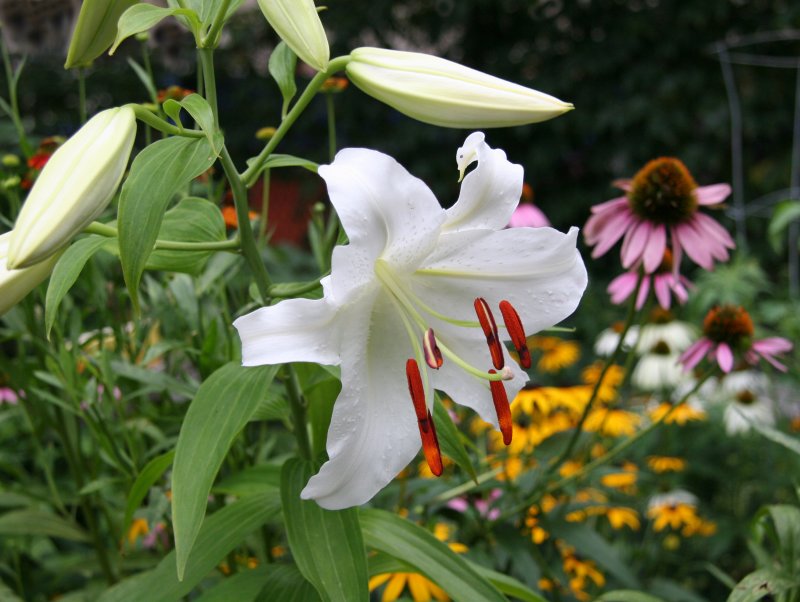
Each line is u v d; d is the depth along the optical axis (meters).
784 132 2.37
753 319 1.47
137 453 0.63
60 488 0.76
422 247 0.40
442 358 0.44
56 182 0.36
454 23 2.45
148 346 0.72
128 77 2.00
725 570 1.11
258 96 2.41
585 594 0.77
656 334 1.19
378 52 0.41
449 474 0.75
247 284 0.72
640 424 1.05
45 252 0.36
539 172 2.37
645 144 2.32
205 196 0.77
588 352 1.86
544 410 0.79
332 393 0.50
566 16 2.41
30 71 1.95
